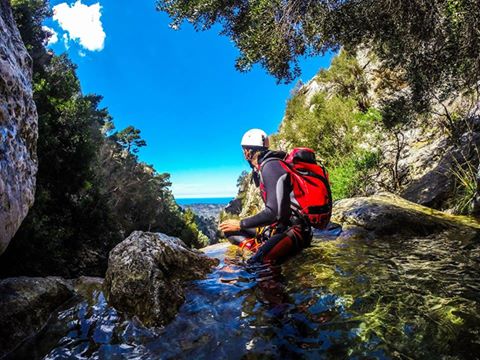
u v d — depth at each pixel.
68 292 2.75
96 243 18.14
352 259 3.15
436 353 1.64
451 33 4.93
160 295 2.31
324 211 3.07
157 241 2.96
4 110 2.51
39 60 22.67
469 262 2.89
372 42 6.48
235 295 2.53
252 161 3.33
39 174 14.68
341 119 11.15
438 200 5.57
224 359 1.79
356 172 8.66
